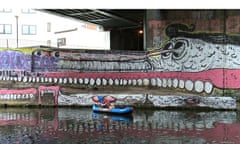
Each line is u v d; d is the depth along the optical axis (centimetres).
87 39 7481
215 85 2984
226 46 2966
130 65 3133
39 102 3219
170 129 2123
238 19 2927
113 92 3136
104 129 2134
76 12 4147
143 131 2066
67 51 3189
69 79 3198
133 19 4972
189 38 3030
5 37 8306
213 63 2986
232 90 2959
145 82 3103
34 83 3225
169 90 3062
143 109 3070
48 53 3212
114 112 2792
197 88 3012
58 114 2786
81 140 1822
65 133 2006
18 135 1947
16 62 3231
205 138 1869
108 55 3147
